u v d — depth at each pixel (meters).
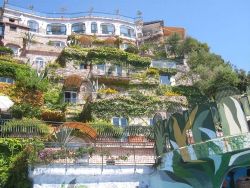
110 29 74.94
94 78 45.25
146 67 50.56
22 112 34.69
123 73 48.53
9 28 59.41
